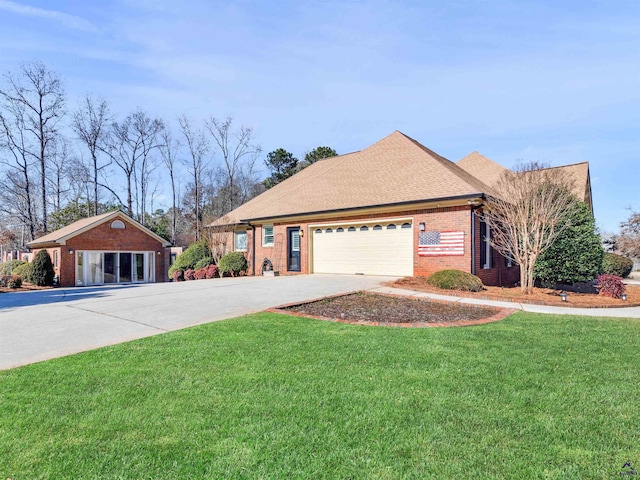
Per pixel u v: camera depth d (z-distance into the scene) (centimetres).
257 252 2083
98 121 3669
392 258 1514
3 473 264
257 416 345
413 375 446
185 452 288
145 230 2569
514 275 1753
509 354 527
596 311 909
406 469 269
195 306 913
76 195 3703
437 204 1348
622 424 335
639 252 2573
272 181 4522
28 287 2059
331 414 349
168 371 458
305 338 603
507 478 260
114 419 341
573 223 1289
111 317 796
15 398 385
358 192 1703
